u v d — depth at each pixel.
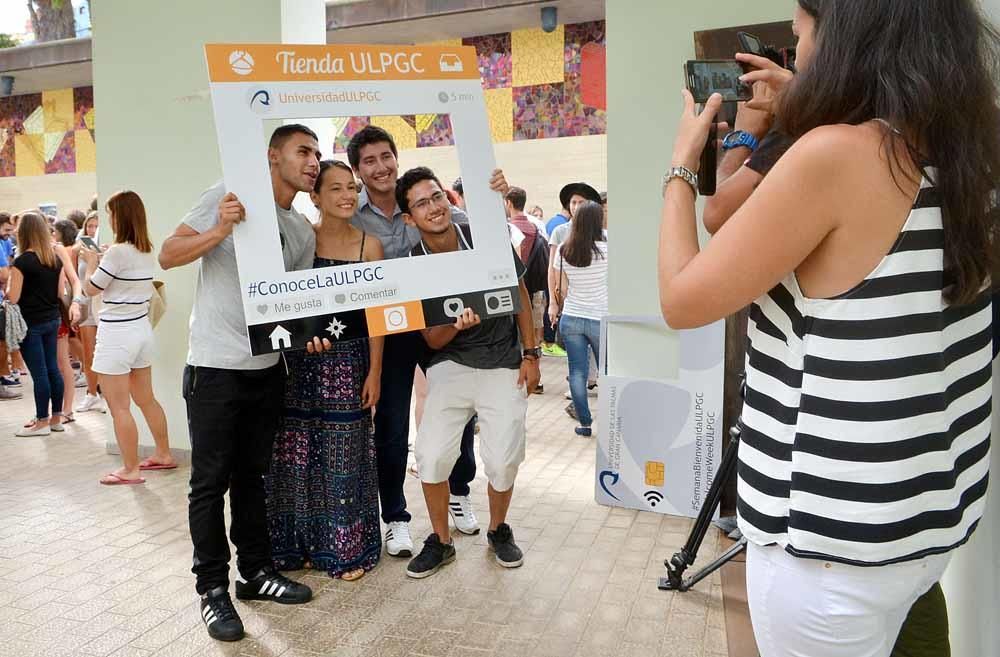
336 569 3.28
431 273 2.86
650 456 4.05
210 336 2.82
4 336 6.48
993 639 1.74
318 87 2.76
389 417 3.54
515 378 3.30
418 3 9.40
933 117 1.02
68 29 11.91
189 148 4.96
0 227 8.51
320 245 3.04
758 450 1.17
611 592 3.15
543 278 7.33
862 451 1.06
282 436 3.30
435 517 3.37
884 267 1.05
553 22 9.15
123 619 2.96
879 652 1.15
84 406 6.83
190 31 4.87
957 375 1.15
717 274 1.11
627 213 4.08
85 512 4.18
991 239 1.06
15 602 3.10
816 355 1.09
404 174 2.98
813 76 1.10
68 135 12.89
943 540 1.12
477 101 2.95
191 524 2.86
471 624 2.90
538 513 4.07
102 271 4.49
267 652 2.71
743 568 3.35
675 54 3.93
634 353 4.14
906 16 1.04
